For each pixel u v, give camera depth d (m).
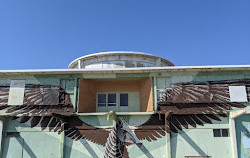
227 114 11.95
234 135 11.56
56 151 11.80
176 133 11.81
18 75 12.65
